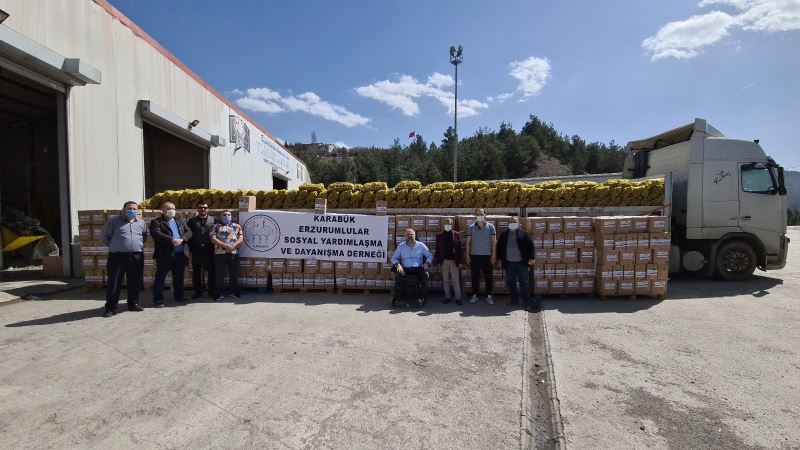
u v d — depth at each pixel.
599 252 7.64
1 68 8.09
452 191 9.34
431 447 2.95
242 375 4.14
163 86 13.37
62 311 6.65
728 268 9.29
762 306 7.09
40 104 12.58
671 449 2.96
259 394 3.73
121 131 11.22
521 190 9.28
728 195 9.19
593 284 7.75
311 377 4.10
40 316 6.34
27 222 12.09
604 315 6.54
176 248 7.27
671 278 9.83
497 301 7.50
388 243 8.09
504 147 77.81
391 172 67.81
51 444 2.95
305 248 8.19
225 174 18.66
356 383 3.97
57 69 8.44
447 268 7.36
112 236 6.45
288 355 4.68
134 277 6.62
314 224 8.17
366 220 8.09
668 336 5.48
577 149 85.06
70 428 3.16
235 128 19.61
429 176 65.94
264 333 5.50
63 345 4.99
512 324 5.97
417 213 9.30
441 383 3.99
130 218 6.54
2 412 3.40
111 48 10.83
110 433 3.09
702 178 9.27
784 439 3.08
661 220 7.50
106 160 10.61
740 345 5.12
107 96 10.68
